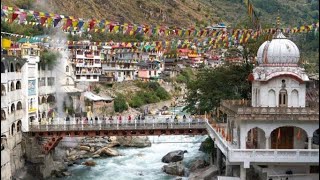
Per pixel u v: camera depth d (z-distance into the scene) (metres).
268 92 49.91
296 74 49.19
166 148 87.44
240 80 70.31
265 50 50.97
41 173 65.12
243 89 70.44
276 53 49.91
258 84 50.66
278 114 46.38
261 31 53.22
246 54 71.31
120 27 44.91
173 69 179.75
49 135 67.06
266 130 47.25
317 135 54.50
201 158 74.81
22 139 66.19
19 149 64.69
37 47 80.62
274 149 46.12
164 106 142.50
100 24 43.44
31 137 66.88
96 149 82.25
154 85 153.50
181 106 145.62
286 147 49.81
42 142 68.31
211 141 67.38
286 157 45.41
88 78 127.12
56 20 39.69
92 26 42.38
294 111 46.38
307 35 80.19
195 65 191.75
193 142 88.44
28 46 75.56
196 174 61.81
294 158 45.38
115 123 66.12
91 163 74.00
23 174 63.41
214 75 72.75
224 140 51.75
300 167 48.03
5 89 60.00
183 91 172.25
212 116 71.94
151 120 67.56
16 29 105.44
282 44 50.16
